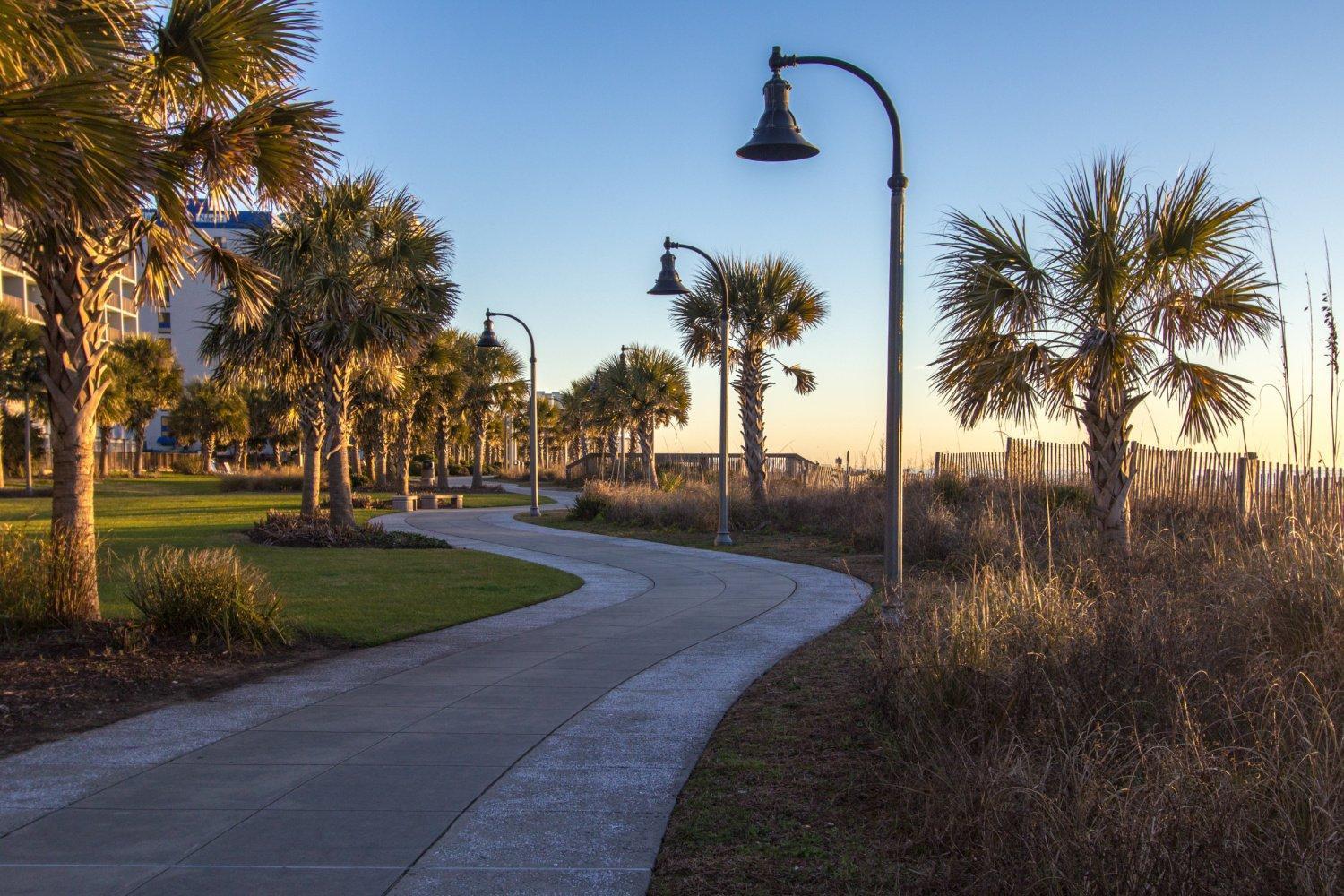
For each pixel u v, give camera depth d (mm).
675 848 4406
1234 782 3855
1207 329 11992
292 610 11203
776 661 8719
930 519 16516
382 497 42469
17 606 8578
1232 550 9695
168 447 89312
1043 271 12125
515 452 79500
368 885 3998
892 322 8484
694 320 25328
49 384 8914
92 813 4863
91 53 7742
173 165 7773
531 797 5109
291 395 24578
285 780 5387
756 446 24766
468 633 10297
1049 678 5496
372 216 21234
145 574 9812
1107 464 11914
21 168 6234
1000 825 3877
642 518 26625
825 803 4961
